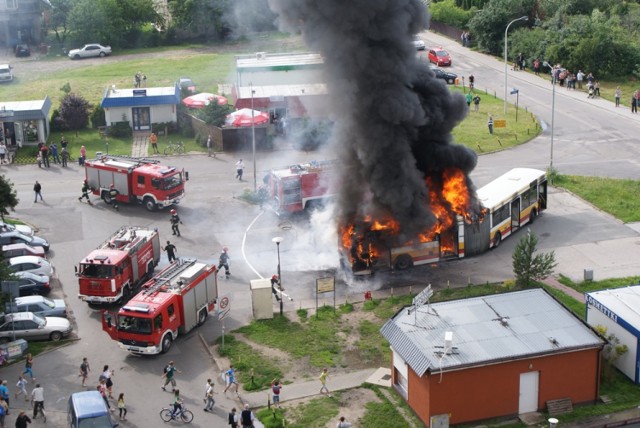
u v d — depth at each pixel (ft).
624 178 206.18
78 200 200.44
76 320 144.77
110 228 183.73
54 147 229.04
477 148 231.30
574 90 288.51
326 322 140.56
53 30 395.34
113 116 253.24
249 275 159.53
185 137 250.37
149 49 368.07
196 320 139.54
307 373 125.90
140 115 254.27
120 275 147.02
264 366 127.85
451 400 110.42
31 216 190.80
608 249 166.20
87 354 133.39
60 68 333.42
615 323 124.36
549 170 206.18
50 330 136.98
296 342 134.62
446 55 320.09
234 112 241.55
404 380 117.70
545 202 185.88
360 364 127.95
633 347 121.19
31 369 124.98
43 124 244.83
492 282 153.17
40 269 156.97
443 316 121.39
